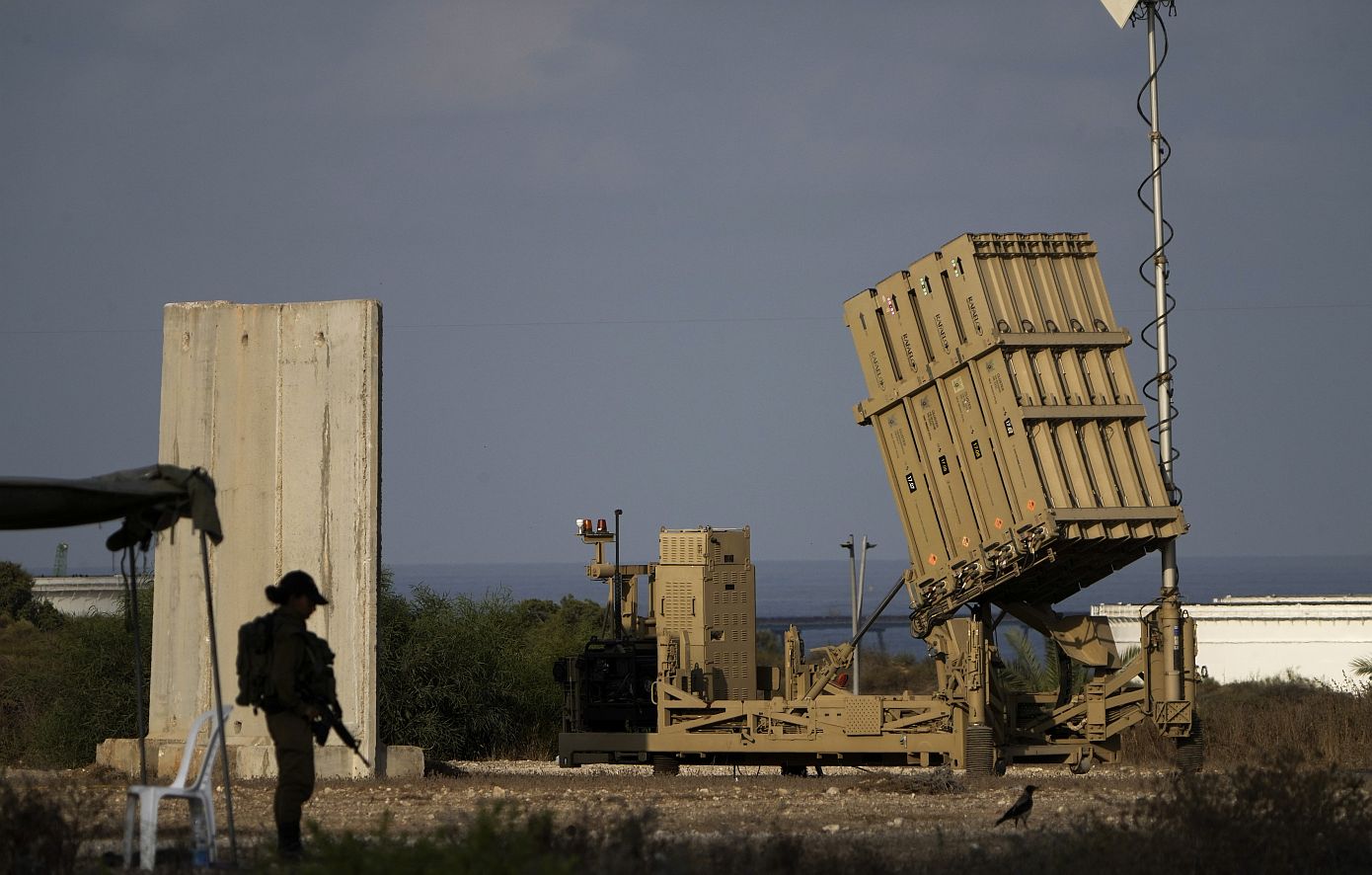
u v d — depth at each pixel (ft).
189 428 254.47
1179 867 125.39
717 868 122.62
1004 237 239.91
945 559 243.60
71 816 154.30
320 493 247.91
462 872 98.22
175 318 256.93
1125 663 264.72
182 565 252.21
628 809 180.14
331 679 130.52
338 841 132.36
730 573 269.03
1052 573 248.52
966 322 238.68
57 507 130.62
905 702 243.60
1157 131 255.29
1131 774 236.63
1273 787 141.38
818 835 152.66
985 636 240.53
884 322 251.19
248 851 136.05
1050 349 237.04
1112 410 236.84
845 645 256.32
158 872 122.52
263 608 247.91
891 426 250.78
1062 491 232.32
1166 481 242.58
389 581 368.48
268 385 252.01
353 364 248.73
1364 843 136.98
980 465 237.86
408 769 248.73
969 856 132.77
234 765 241.35
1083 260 243.81
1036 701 252.83
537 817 128.26
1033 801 188.85
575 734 262.06
